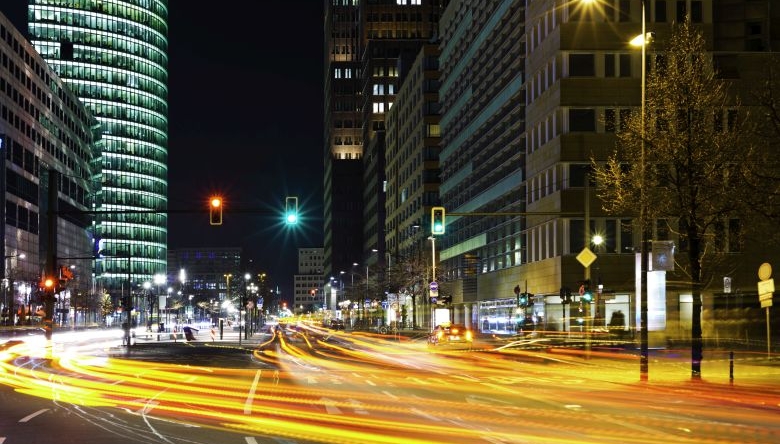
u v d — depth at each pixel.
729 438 15.32
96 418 18.53
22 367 39.56
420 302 119.06
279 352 55.09
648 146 29.53
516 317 76.56
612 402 22.16
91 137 180.88
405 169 138.62
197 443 14.59
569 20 64.94
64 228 151.38
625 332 59.31
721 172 29.36
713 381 27.66
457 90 107.19
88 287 169.25
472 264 95.06
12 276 111.31
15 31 127.00
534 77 72.44
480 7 93.56
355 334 102.94
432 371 35.84
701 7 64.94
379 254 172.50
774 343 51.91
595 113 64.50
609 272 63.31
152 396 23.95
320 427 16.53
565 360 42.50
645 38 29.41
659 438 15.21
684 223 29.56
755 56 62.94
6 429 16.75
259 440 14.83
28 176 130.38
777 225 28.05
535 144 72.38
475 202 93.81
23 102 129.75
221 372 35.31
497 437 15.06
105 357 48.88
